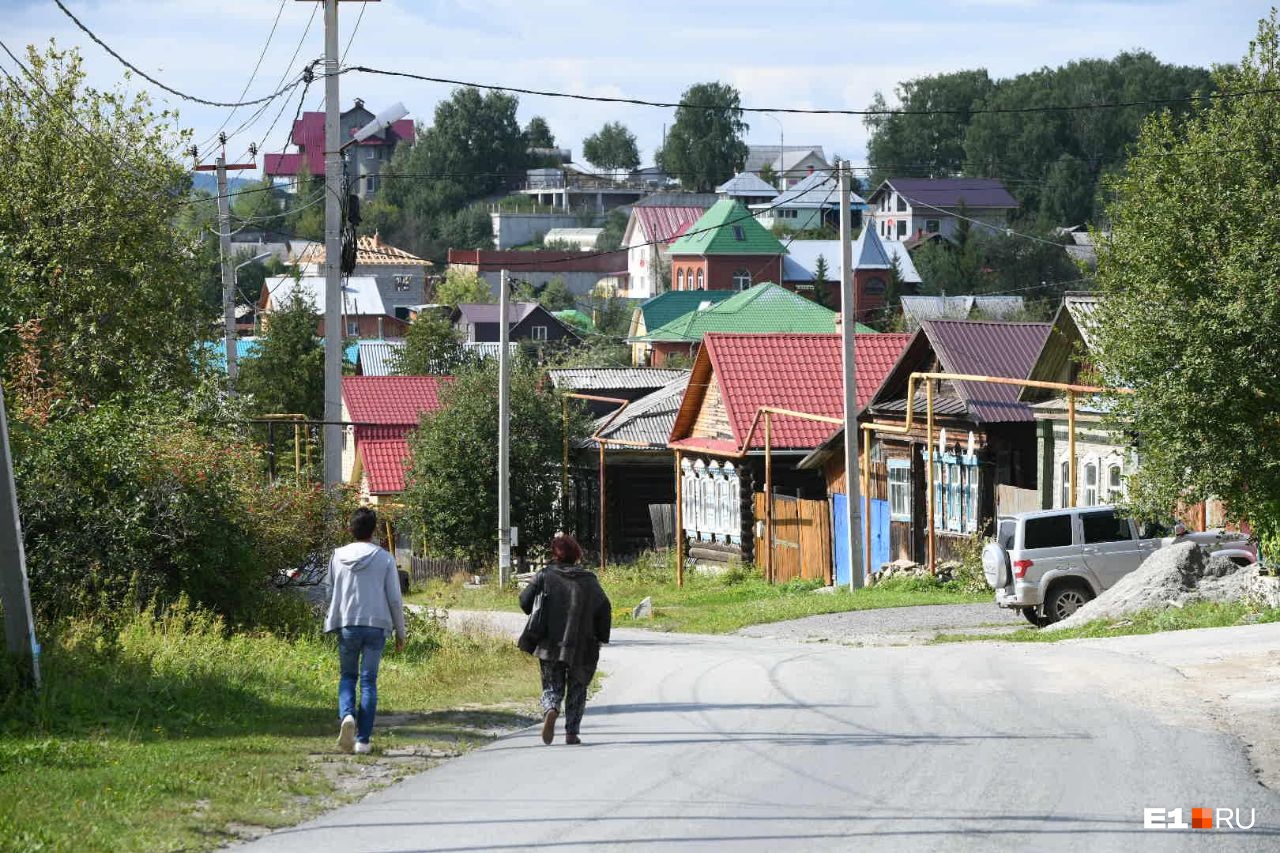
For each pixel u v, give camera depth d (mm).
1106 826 25312
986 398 107562
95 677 41656
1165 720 36625
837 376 138375
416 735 38969
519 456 157250
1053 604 77375
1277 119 64812
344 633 35406
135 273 92000
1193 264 63469
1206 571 72250
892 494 122062
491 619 102188
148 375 85250
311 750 35344
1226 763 30719
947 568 104438
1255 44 66500
